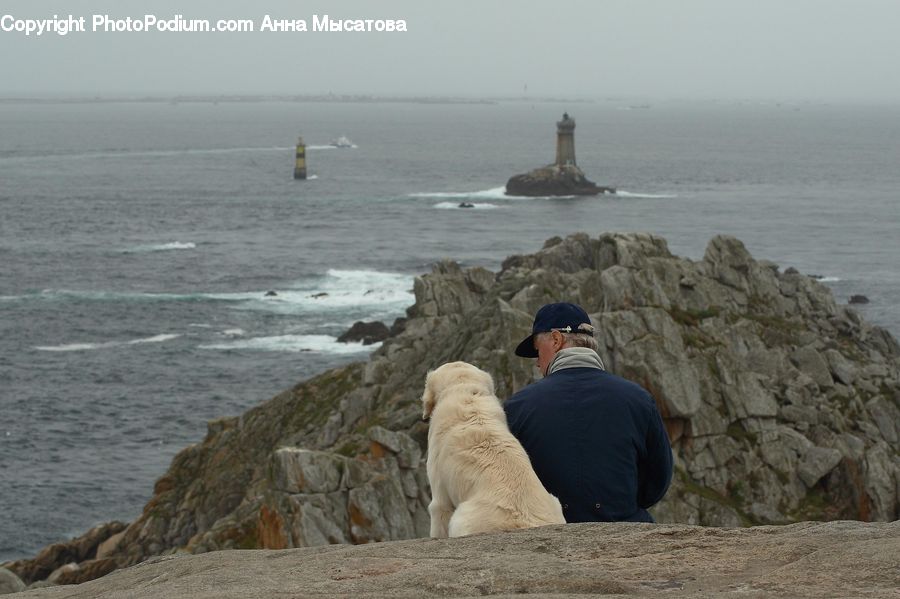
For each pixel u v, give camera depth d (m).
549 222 145.88
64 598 4.43
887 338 35.03
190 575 4.10
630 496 5.48
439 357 29.72
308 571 3.85
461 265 105.00
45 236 123.50
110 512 39.97
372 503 19.88
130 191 187.75
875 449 24.06
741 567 3.45
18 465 44.97
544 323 6.05
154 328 73.25
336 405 31.91
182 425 51.69
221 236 127.25
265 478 27.30
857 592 2.95
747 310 31.88
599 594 3.24
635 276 28.55
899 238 131.25
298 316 77.75
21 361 63.62
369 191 194.75
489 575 3.46
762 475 23.62
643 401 5.63
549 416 5.57
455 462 5.50
